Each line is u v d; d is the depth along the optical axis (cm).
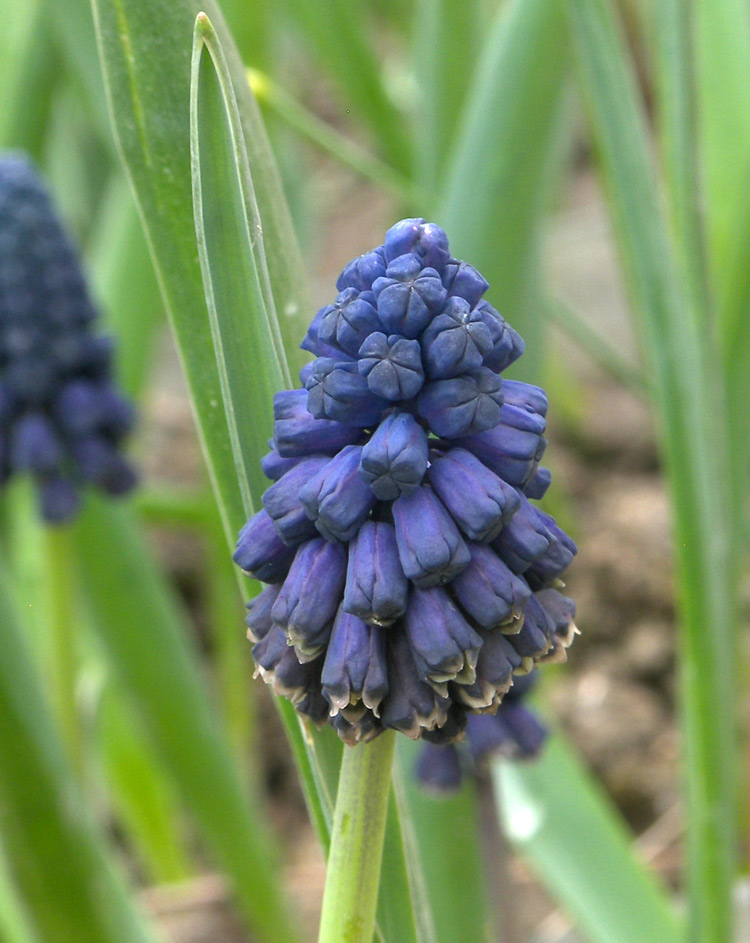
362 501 23
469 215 35
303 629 23
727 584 33
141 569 43
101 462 38
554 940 48
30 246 36
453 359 22
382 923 25
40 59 48
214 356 26
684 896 51
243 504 25
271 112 42
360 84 55
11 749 32
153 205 26
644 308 31
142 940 36
